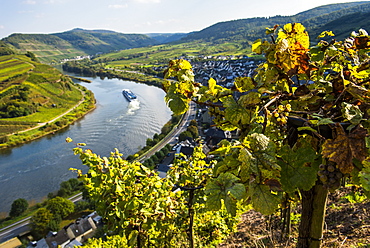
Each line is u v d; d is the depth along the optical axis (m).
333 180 1.74
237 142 1.98
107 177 5.01
